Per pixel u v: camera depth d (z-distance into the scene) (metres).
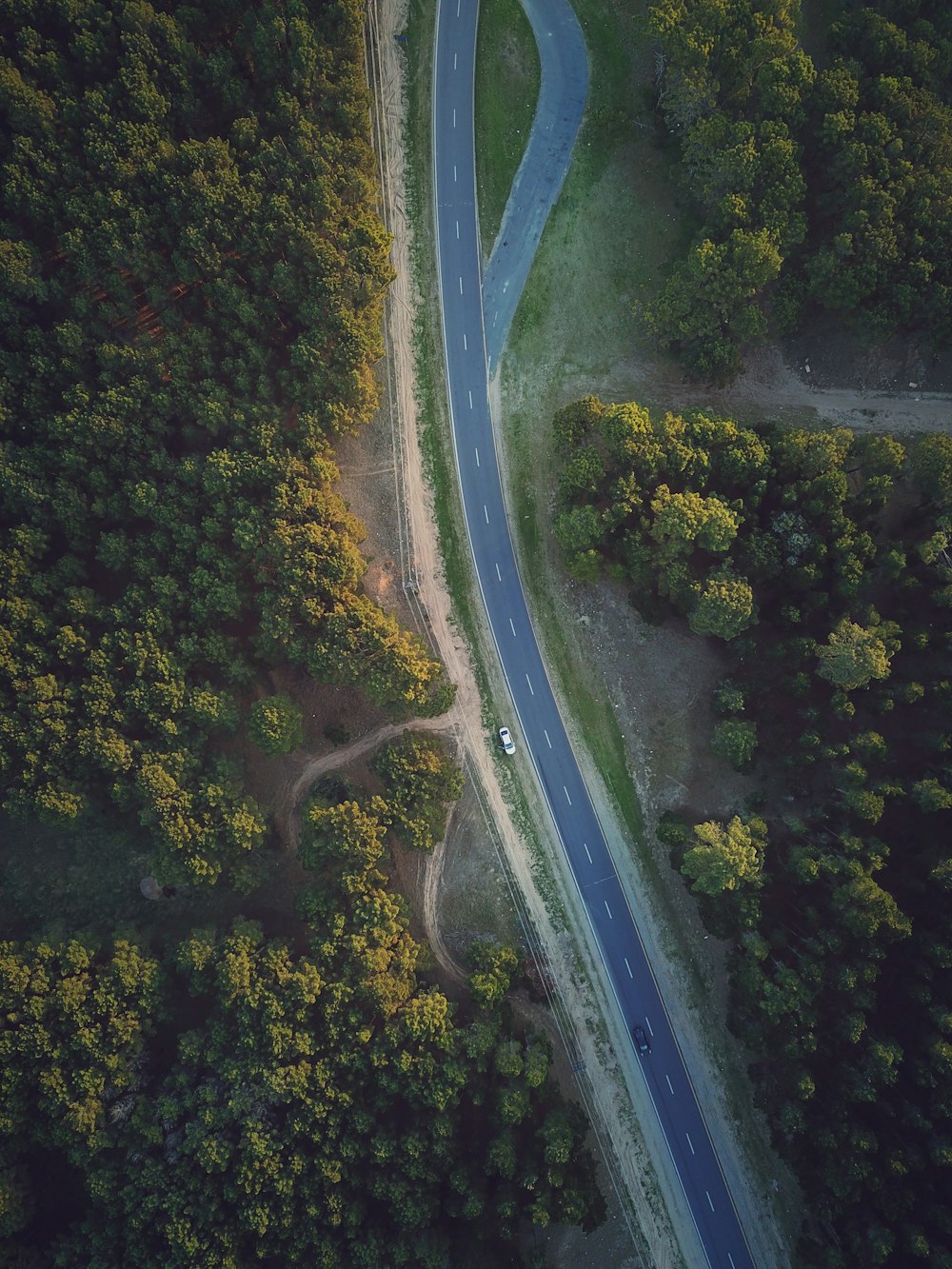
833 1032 67.56
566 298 81.38
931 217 71.81
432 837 73.38
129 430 71.50
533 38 82.25
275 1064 67.75
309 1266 66.00
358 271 73.56
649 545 73.88
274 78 73.62
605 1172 74.38
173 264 71.31
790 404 80.75
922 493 74.56
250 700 77.44
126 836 76.44
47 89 70.06
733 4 74.00
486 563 79.75
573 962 76.62
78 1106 67.50
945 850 68.75
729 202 73.12
